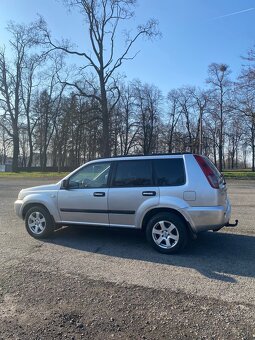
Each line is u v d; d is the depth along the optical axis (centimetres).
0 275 524
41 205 763
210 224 625
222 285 488
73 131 3997
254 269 555
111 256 624
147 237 655
